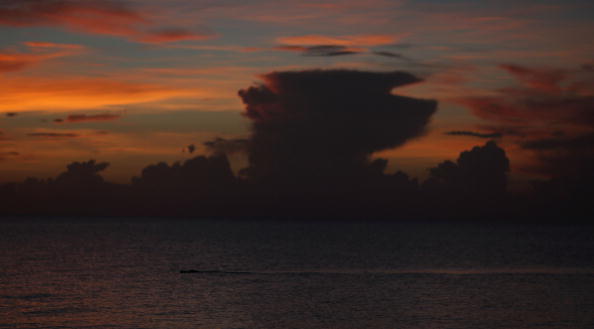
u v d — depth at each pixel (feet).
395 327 149.48
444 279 253.24
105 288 221.05
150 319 158.40
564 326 148.87
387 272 285.23
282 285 233.14
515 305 179.01
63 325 150.10
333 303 186.80
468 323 153.28
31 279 250.16
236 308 176.86
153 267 307.99
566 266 318.86
